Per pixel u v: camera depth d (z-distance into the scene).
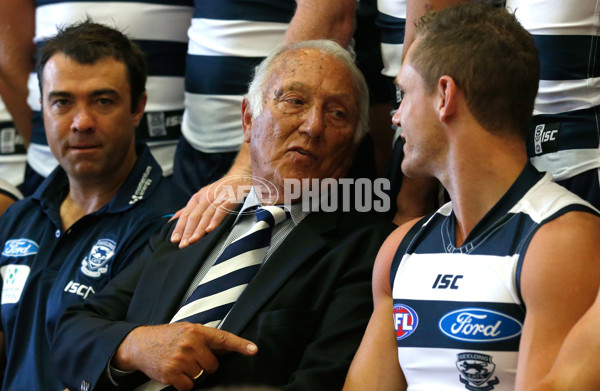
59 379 3.94
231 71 5.27
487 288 2.75
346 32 4.69
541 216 2.72
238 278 3.79
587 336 2.41
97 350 3.64
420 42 3.02
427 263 2.97
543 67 3.87
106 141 4.62
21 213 4.84
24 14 6.22
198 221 4.15
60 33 4.80
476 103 2.86
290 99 3.95
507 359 2.70
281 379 3.53
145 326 3.63
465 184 2.89
